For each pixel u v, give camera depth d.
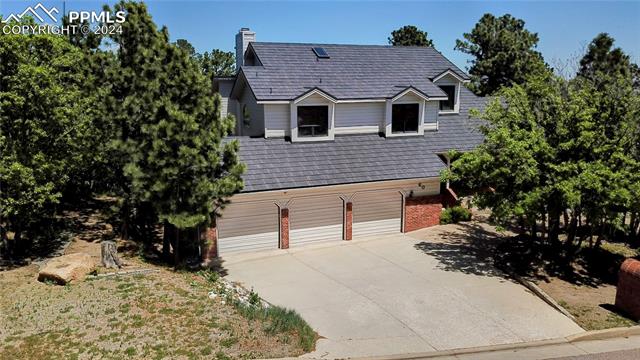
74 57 17.52
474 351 11.88
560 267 17.83
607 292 15.80
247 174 19.81
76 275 13.84
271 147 21.86
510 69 42.22
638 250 19.86
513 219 23.97
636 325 13.36
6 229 16.94
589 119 16.14
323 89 23.34
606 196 15.14
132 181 15.30
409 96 24.39
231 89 27.77
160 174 15.05
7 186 15.12
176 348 10.52
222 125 16.31
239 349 10.76
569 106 16.81
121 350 10.28
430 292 15.65
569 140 16.16
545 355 11.73
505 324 13.44
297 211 20.53
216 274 16.69
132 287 13.56
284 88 22.80
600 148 15.82
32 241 18.19
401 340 12.37
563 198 15.34
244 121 26.30
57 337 10.70
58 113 15.44
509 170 15.70
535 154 16.06
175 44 16.23
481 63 42.97
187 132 15.05
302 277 17.08
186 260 18.50
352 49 27.64
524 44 42.56
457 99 27.86
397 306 14.56
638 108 16.59
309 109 22.64
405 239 21.64
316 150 22.34
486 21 43.75
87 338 10.70
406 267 18.05
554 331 13.05
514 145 15.55
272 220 20.14
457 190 25.45
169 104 15.20
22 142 15.23
